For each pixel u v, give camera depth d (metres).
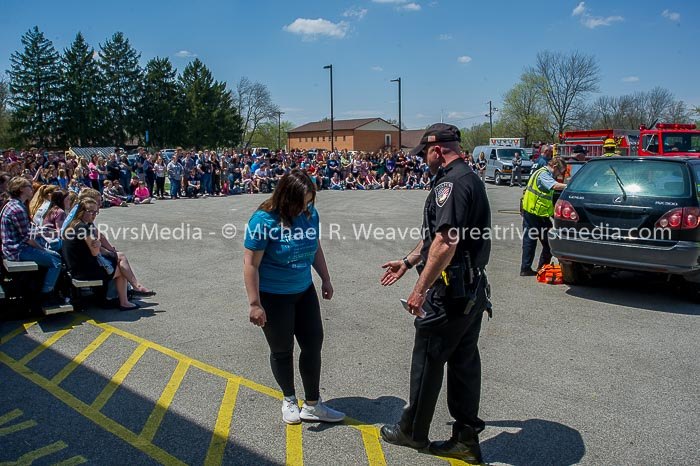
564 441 3.48
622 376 4.44
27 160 17.91
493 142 41.47
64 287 6.15
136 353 4.92
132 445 3.42
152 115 67.44
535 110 65.25
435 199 3.05
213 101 73.12
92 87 61.94
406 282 7.58
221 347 5.07
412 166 28.56
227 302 6.54
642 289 7.12
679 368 4.59
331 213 15.96
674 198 6.13
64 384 4.27
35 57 59.50
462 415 3.24
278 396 4.11
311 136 99.00
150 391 4.16
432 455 3.34
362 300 6.63
